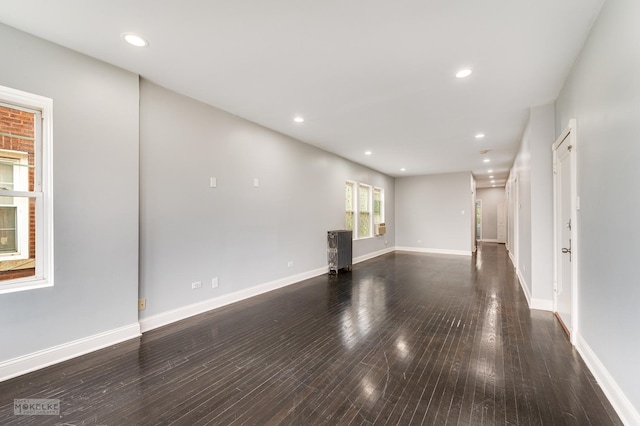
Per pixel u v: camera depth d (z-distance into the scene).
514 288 4.69
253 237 4.29
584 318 2.39
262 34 2.21
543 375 2.15
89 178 2.52
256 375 2.17
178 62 2.63
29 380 2.08
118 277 2.71
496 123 4.25
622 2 1.65
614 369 1.81
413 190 9.61
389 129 4.57
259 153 4.38
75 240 2.43
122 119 2.74
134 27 2.13
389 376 2.14
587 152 2.28
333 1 1.85
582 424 1.64
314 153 5.69
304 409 1.78
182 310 3.33
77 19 2.04
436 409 1.77
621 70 1.68
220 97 3.39
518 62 2.58
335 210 6.40
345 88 3.13
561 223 3.13
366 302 3.96
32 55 2.23
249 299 4.11
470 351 2.53
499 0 1.82
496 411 1.75
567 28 2.11
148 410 1.77
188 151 3.39
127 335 2.77
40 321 2.25
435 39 2.25
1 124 2.19
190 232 3.42
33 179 2.31
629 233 1.62
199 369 2.25
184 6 1.90
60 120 2.36
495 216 12.63
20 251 2.29
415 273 5.91
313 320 3.29
